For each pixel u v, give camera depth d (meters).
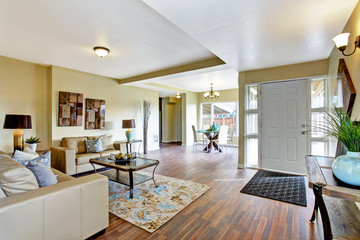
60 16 2.23
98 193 1.77
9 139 3.68
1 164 1.58
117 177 3.09
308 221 2.06
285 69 3.73
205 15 1.90
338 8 1.79
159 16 2.24
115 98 5.59
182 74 4.48
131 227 1.95
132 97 6.17
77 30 2.59
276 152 3.92
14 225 1.26
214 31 2.25
